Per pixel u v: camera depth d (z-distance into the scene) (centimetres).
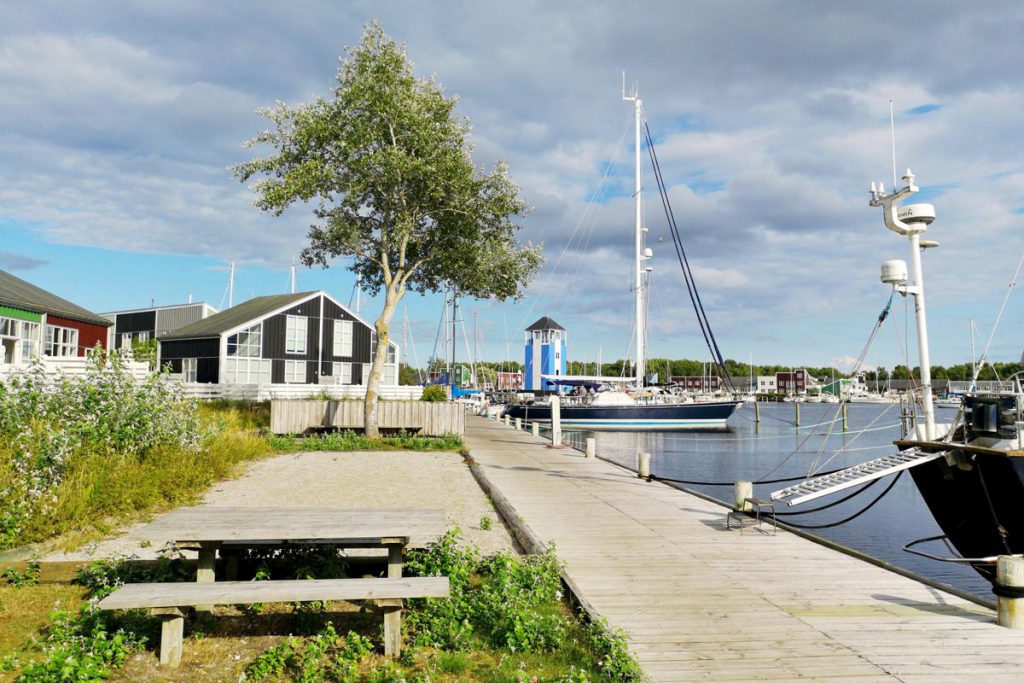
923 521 1572
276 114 2023
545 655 505
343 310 4128
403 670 468
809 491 920
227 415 2255
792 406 10138
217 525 551
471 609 567
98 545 793
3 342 2027
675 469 2727
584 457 2011
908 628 570
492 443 2456
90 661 449
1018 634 557
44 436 988
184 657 491
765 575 733
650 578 718
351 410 2283
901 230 1042
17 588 629
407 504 1116
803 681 464
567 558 804
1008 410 860
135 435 1177
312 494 1202
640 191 4269
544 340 6425
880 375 10588
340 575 619
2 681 439
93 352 1330
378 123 2045
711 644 530
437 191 2034
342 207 2106
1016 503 827
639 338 4341
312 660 464
